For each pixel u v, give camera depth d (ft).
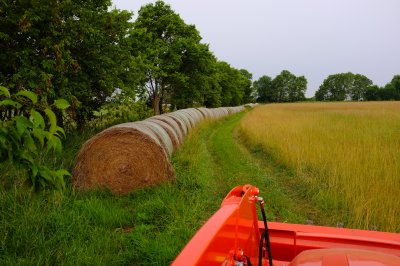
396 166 28.48
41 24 33.17
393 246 10.35
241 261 8.00
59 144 8.21
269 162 39.47
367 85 569.23
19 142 8.19
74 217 19.53
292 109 150.10
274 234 11.51
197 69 100.78
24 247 16.38
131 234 18.58
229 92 195.42
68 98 36.01
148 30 95.81
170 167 27.55
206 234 6.71
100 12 41.70
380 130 52.44
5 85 32.81
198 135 56.24
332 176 27.99
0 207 19.75
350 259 7.59
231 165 37.99
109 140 26.96
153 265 15.89
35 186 8.88
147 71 86.07
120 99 46.73
